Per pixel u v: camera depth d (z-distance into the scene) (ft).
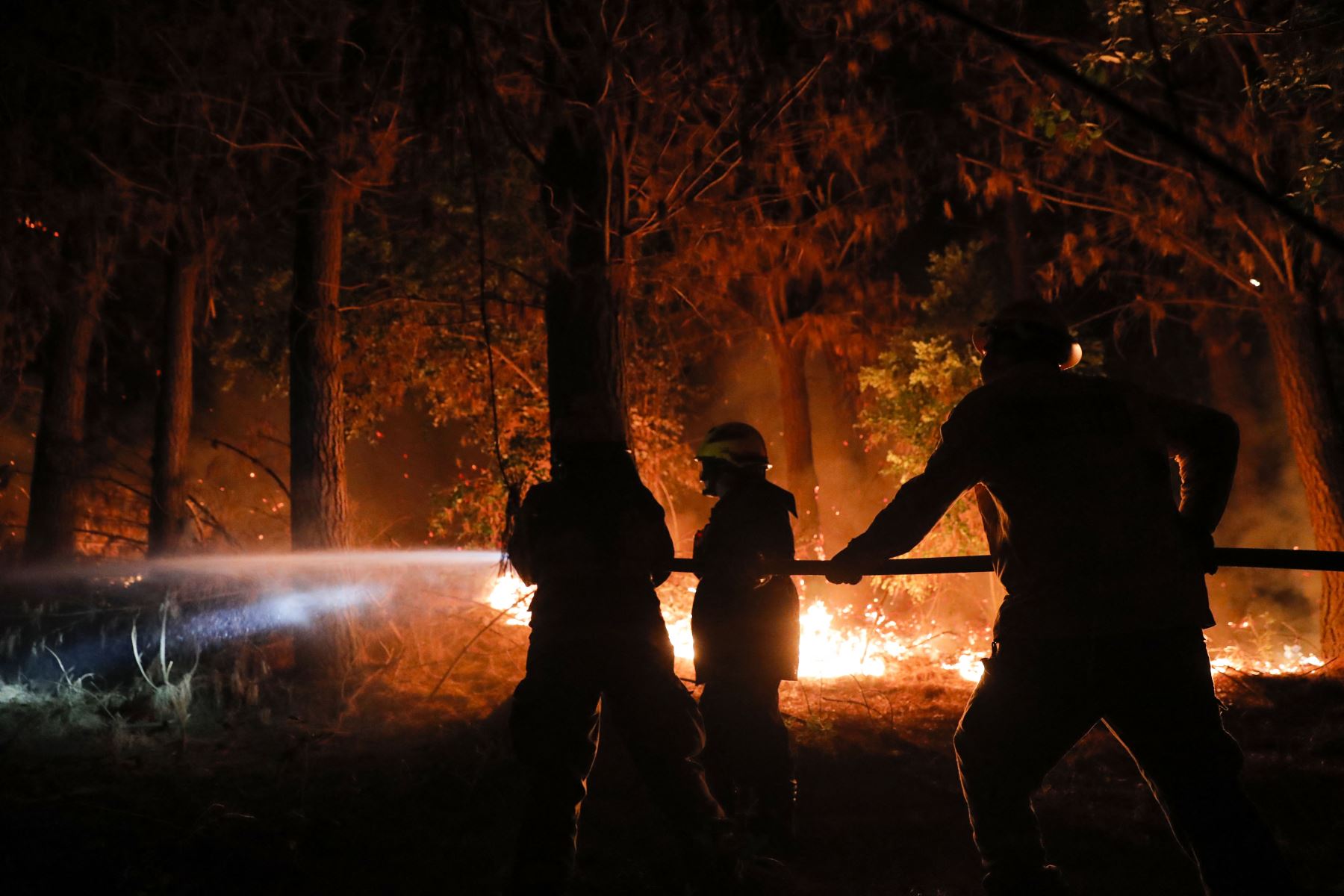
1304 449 29.58
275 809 14.62
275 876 12.37
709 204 25.29
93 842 13.20
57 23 26.55
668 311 39.06
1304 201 24.64
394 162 24.21
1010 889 9.58
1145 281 37.37
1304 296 28.84
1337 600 29.53
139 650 24.98
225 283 39.04
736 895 10.84
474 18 17.06
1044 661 9.34
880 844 13.33
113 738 18.26
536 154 20.88
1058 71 4.92
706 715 13.30
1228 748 9.18
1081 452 9.62
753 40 20.75
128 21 25.77
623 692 10.96
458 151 15.10
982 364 10.83
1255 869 8.94
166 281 30.89
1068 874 12.28
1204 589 9.58
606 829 14.02
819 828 13.99
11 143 27.50
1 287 30.76
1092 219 33.88
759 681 13.19
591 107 18.85
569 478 11.60
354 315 36.24
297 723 19.94
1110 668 9.18
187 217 27.81
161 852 12.91
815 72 23.43
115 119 26.32
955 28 26.48
